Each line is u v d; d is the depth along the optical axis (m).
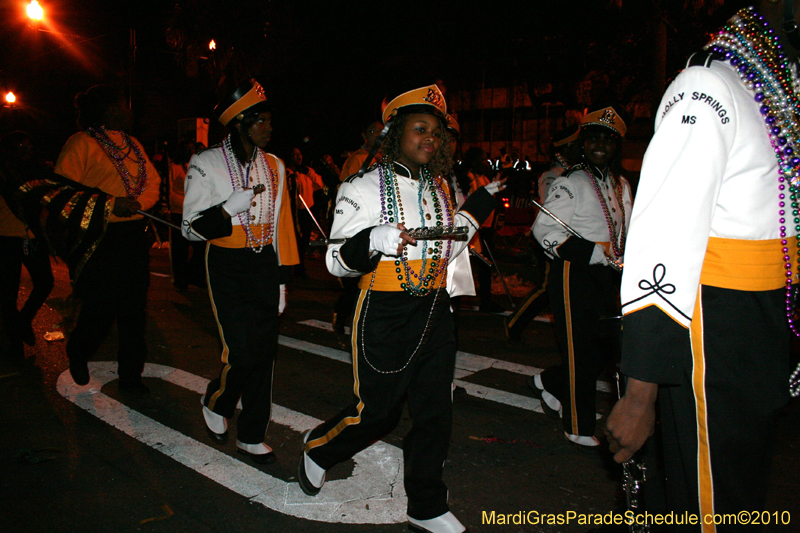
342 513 3.11
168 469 3.56
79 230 4.34
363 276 2.81
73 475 3.47
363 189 2.79
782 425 4.23
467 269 3.13
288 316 7.56
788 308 1.82
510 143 27.48
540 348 6.18
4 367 5.36
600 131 3.73
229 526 2.98
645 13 11.43
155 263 11.65
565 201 3.68
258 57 18.53
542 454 3.83
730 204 1.72
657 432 2.26
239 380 3.57
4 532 2.89
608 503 3.24
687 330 1.77
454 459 3.76
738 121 1.71
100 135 4.47
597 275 3.65
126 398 4.66
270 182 3.68
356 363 2.82
